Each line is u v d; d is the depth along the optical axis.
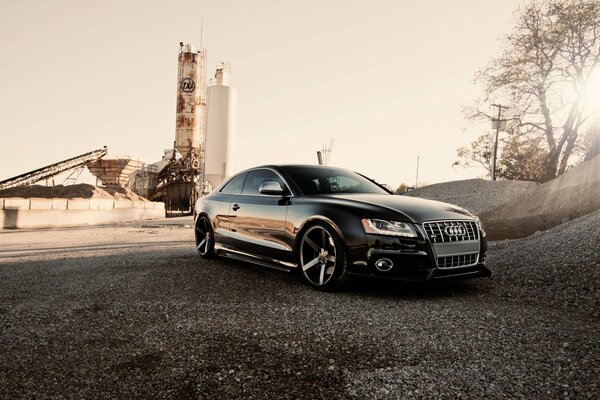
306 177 5.03
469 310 3.46
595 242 4.72
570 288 4.00
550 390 2.09
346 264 3.94
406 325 3.06
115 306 3.56
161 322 3.13
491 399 2.00
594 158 8.27
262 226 4.93
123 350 2.60
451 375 2.25
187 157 41.41
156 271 5.17
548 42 26.03
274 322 3.13
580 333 2.92
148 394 2.05
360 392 2.06
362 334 2.87
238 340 2.76
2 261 6.18
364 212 3.97
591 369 2.33
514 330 2.97
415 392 2.06
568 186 8.10
